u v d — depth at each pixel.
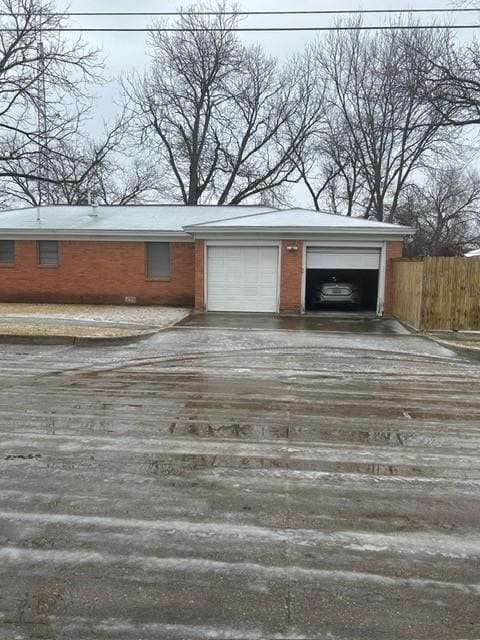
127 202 37.09
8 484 4.15
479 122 20.77
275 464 4.65
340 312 17.95
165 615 2.61
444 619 2.60
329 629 2.52
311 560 3.13
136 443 5.16
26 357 10.05
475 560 3.15
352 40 33.03
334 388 7.72
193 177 36.25
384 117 31.64
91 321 14.67
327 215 18.83
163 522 3.57
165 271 19.66
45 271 19.89
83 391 7.34
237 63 35.31
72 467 4.51
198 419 6.02
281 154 36.94
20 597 2.74
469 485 4.25
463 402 6.98
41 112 17.50
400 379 8.41
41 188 27.77
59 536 3.36
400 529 3.52
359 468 4.59
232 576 2.95
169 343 11.73
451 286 13.44
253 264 17.41
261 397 7.12
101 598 2.74
